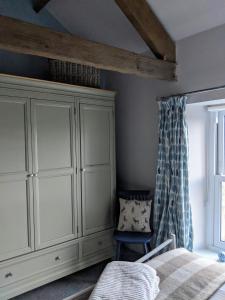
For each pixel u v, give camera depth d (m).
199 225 2.91
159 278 1.69
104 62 2.22
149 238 2.74
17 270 2.40
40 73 3.04
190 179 2.82
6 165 2.33
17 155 2.39
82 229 2.85
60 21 3.20
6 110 2.32
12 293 2.35
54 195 2.64
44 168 2.56
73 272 2.78
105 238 3.06
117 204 3.16
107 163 3.07
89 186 2.91
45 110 2.56
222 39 2.38
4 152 2.31
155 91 2.97
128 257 3.15
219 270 1.78
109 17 2.83
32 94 2.46
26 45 1.80
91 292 1.53
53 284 2.67
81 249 2.85
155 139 3.00
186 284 1.63
